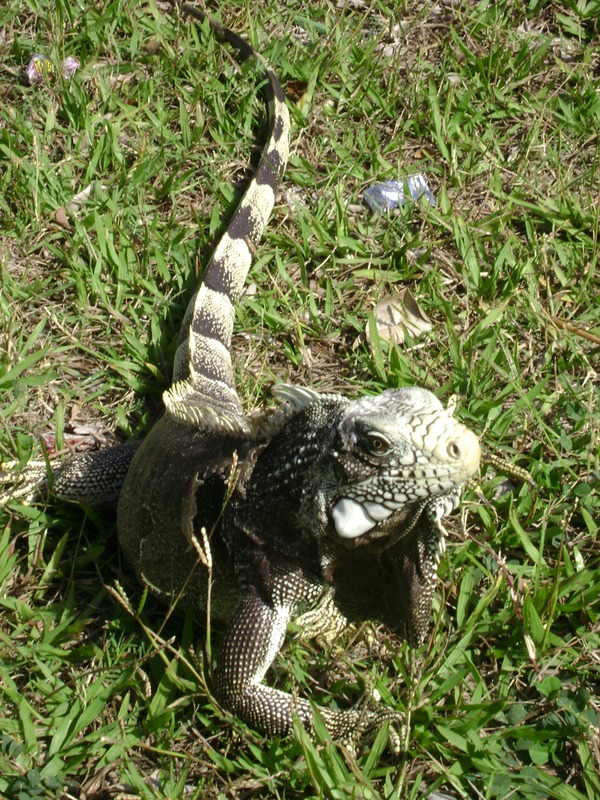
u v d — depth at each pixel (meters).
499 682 0.80
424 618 0.77
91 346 1.03
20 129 1.17
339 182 1.15
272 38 1.28
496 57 1.26
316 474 0.74
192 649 0.81
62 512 0.91
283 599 0.76
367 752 0.76
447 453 0.70
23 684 0.81
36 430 0.97
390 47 1.30
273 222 1.13
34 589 0.86
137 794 0.75
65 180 1.13
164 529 0.81
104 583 0.86
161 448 0.83
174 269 1.09
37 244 1.09
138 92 1.22
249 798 0.75
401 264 1.09
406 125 1.21
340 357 1.02
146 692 0.78
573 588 0.83
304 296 1.07
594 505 0.90
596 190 1.16
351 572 0.77
